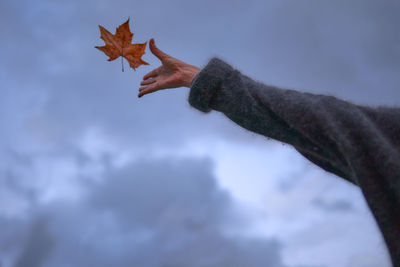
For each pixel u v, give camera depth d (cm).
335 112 166
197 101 190
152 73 216
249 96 182
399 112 169
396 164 152
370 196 153
